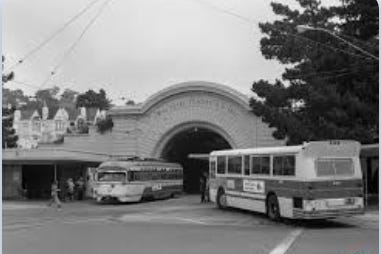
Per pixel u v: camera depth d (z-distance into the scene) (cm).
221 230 2211
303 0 4269
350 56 3525
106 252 1567
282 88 4028
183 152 7344
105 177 4366
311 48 3856
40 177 5262
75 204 4334
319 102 3469
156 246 1697
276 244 1747
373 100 3534
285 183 2453
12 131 6631
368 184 3881
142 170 4516
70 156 5094
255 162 2778
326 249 1623
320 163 2311
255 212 3038
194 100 5947
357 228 2292
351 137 3319
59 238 1948
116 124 6109
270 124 4088
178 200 4747
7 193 5012
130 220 2755
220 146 7456
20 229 2306
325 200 2292
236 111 5819
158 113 6038
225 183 3173
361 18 3703
